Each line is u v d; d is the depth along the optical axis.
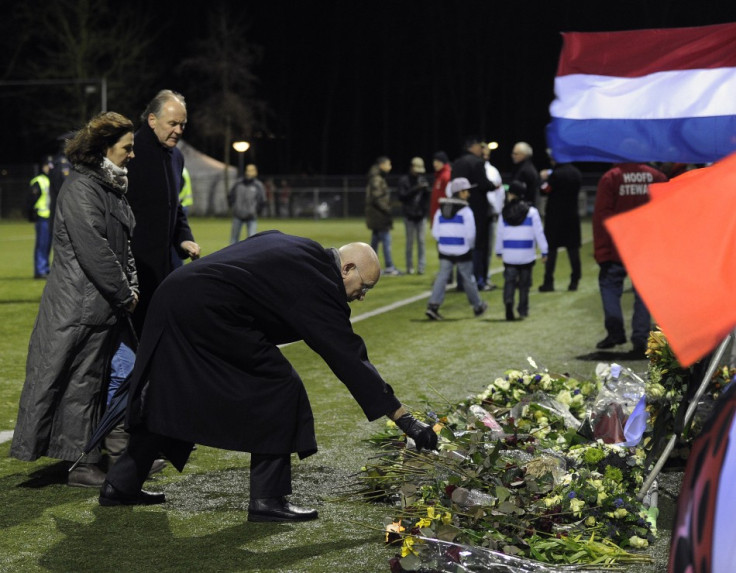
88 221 4.78
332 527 4.32
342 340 4.13
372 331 10.44
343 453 5.52
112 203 4.92
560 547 3.92
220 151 59.41
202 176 47.09
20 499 4.75
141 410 4.25
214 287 4.12
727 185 2.05
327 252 4.26
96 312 4.83
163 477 5.13
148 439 4.56
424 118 64.75
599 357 8.69
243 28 53.78
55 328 4.80
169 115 5.43
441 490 4.28
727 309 1.92
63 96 49.50
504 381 5.87
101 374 4.93
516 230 11.09
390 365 8.41
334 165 64.69
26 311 12.20
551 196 14.20
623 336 8.87
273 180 48.91
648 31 4.36
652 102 4.38
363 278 4.24
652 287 1.97
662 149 4.39
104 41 48.44
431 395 7.14
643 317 8.67
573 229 14.15
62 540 4.18
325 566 3.87
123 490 4.58
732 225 2.00
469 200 13.98
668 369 4.37
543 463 4.41
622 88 4.42
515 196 11.12
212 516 4.49
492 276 16.77
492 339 9.80
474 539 3.90
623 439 4.97
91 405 4.91
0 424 6.31
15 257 20.92
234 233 18.56
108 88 48.25
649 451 4.59
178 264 5.96
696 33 4.32
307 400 4.30
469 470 4.39
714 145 4.33
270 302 4.12
